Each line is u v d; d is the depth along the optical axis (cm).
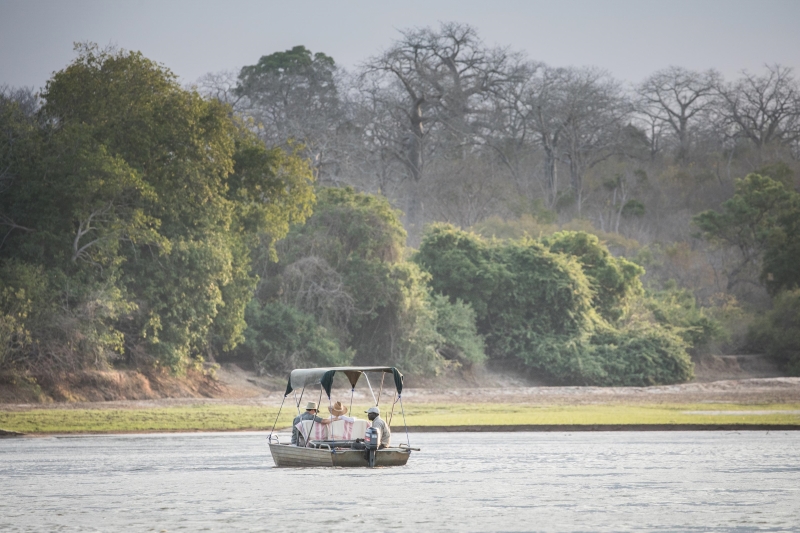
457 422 14662
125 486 7762
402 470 8900
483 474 8556
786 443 11819
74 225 19938
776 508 6512
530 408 18812
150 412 16462
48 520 6059
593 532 5584
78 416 15550
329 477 8294
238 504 6700
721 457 10069
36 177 19475
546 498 7025
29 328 18588
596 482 7962
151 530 5672
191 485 7794
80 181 19038
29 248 19212
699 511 6391
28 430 13775
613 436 13075
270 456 10381
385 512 6331
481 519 6044
